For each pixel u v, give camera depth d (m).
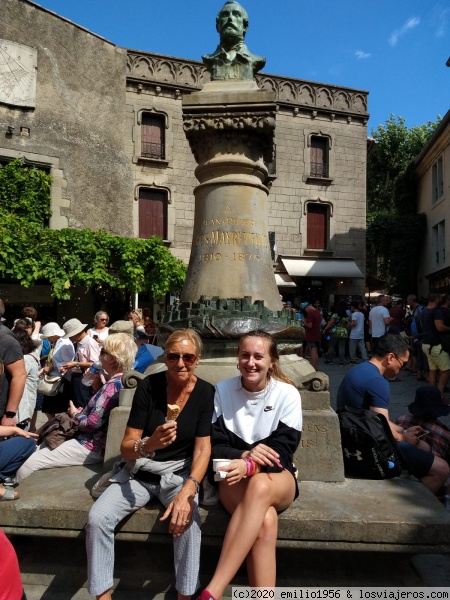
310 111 21.20
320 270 20.92
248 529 2.36
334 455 3.29
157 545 2.89
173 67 19.72
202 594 2.25
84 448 3.55
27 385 5.14
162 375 2.93
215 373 3.72
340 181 21.73
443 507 2.88
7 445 3.24
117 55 18.36
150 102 19.41
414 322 10.73
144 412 2.83
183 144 19.97
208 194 4.59
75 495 3.02
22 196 15.43
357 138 21.95
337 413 3.55
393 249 24.72
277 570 2.88
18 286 16.20
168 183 19.77
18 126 15.98
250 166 4.56
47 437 3.55
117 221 17.98
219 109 4.46
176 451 2.82
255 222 4.57
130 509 2.71
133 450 2.71
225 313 4.00
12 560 2.15
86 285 15.59
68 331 5.89
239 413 2.83
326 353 13.91
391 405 7.71
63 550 2.98
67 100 16.94
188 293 4.49
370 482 3.28
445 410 4.04
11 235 13.72
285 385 2.87
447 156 20.78
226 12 4.80
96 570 2.54
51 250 14.30
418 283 25.19
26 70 16.03
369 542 2.68
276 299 4.59
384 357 3.82
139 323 9.12
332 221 21.62
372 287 28.20
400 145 31.55
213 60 4.89
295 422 2.77
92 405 3.61
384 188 32.34
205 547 2.87
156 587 2.85
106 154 17.81
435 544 2.65
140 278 15.49
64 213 16.67
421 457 3.61
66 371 5.35
